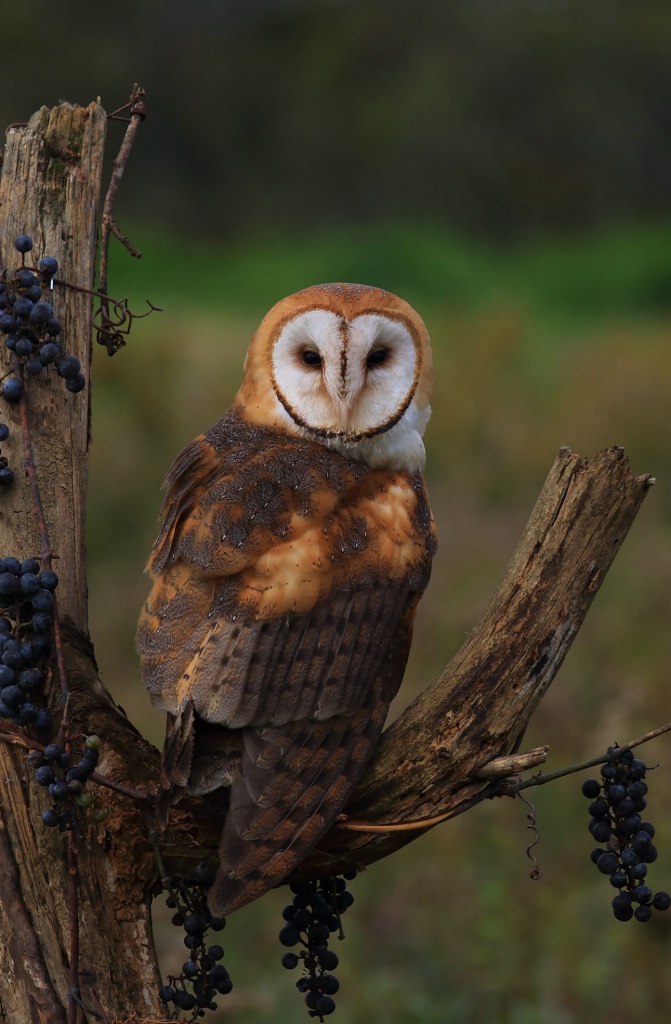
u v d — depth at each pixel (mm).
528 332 30125
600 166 69000
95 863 5559
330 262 51312
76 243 5793
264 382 7098
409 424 7023
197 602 5828
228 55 69125
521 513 22344
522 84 69500
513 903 11609
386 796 5738
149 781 5668
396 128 67875
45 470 5703
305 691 5688
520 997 10445
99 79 62688
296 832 5469
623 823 5543
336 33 72750
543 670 5719
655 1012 10148
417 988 10586
